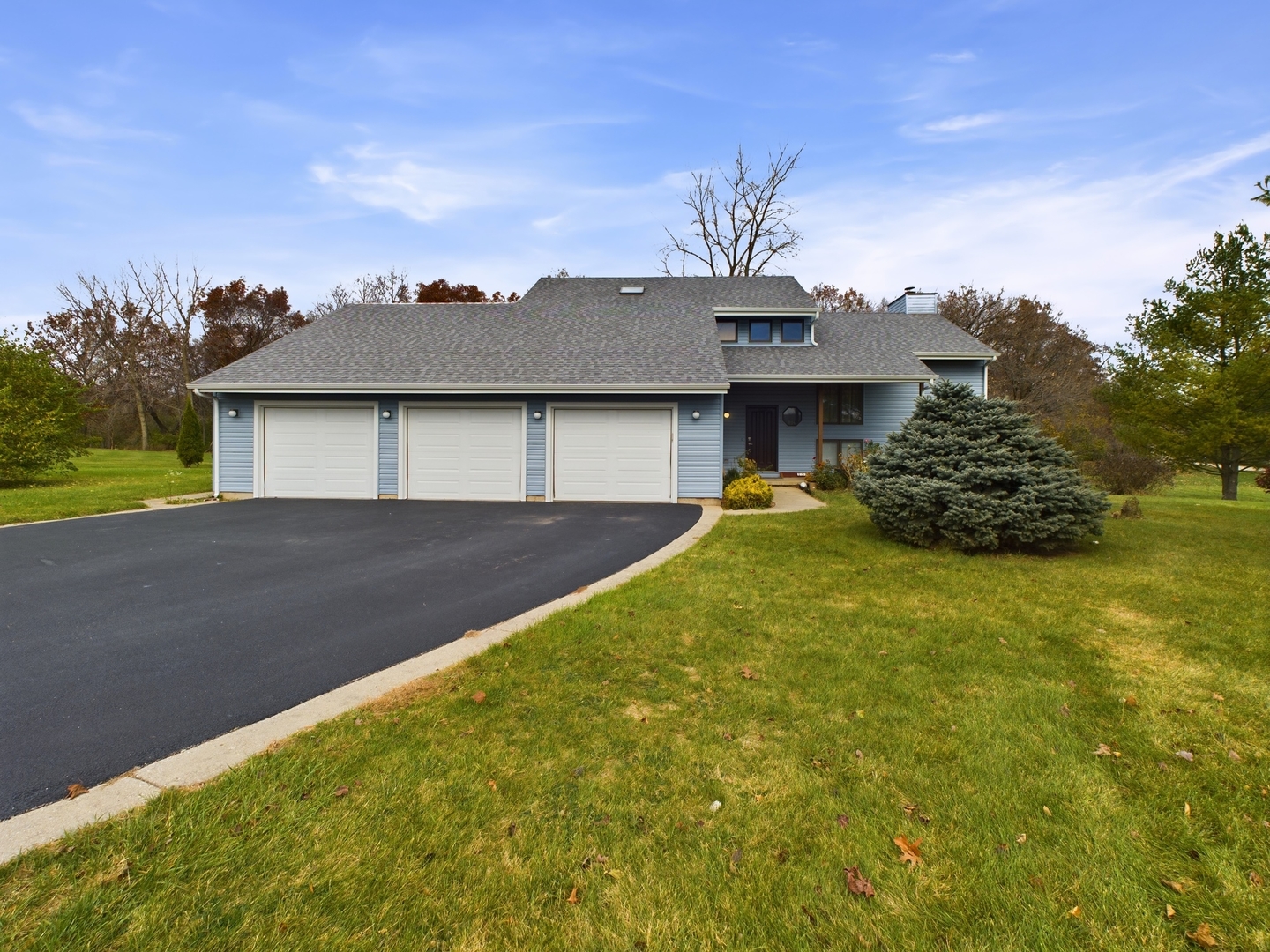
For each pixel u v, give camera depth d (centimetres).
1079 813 262
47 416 1593
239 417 1366
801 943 195
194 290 3922
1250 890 219
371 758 290
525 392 1298
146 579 643
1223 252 1539
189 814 244
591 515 1126
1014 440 802
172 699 357
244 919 195
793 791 274
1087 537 866
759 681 389
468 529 972
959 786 279
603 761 295
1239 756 308
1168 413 1612
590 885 217
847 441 1803
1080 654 441
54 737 310
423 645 452
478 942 191
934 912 208
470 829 243
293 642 456
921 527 798
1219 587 621
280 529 963
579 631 471
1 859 215
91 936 186
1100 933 201
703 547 818
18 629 480
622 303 1881
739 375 1603
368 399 1347
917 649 447
